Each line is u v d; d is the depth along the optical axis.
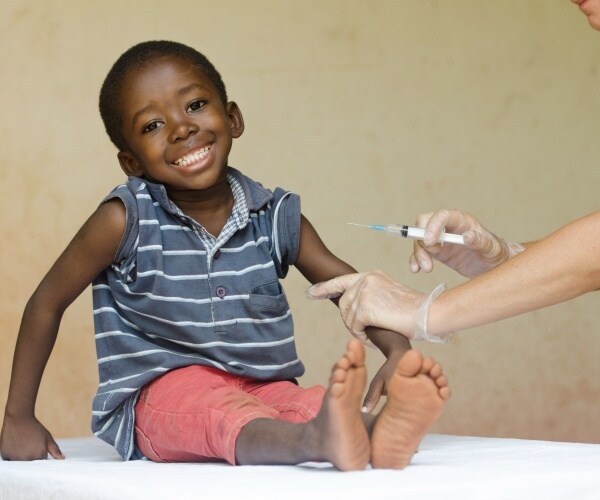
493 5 5.03
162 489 1.39
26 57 4.63
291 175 4.83
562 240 1.76
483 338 4.89
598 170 5.05
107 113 2.25
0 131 4.59
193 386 1.96
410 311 1.92
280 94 4.84
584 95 5.06
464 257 2.26
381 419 1.52
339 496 1.31
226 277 2.14
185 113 2.15
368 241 4.87
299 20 4.88
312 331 4.76
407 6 4.97
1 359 4.48
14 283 4.55
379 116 4.93
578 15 5.07
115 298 2.13
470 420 4.86
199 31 4.78
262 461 1.71
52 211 4.61
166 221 2.13
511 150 5.01
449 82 4.98
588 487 1.43
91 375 4.54
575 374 4.94
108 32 4.70
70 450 2.43
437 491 1.35
